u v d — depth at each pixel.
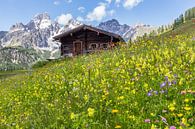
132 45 20.42
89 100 9.54
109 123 7.70
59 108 9.70
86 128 7.40
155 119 7.49
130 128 7.35
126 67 13.66
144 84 10.03
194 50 13.91
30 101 13.88
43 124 8.84
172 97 8.59
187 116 7.19
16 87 21.55
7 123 11.34
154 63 13.30
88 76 13.62
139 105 8.54
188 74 10.19
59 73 18.78
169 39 18.78
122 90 10.25
